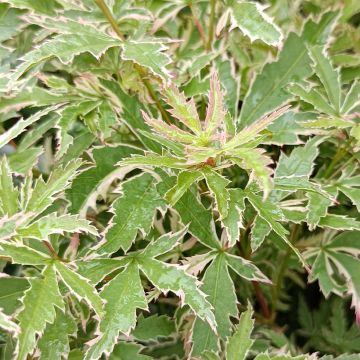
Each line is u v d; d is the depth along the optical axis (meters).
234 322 0.45
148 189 0.38
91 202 0.39
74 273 0.35
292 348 0.42
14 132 0.38
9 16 0.44
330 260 0.42
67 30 0.38
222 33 0.45
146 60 0.37
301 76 0.43
